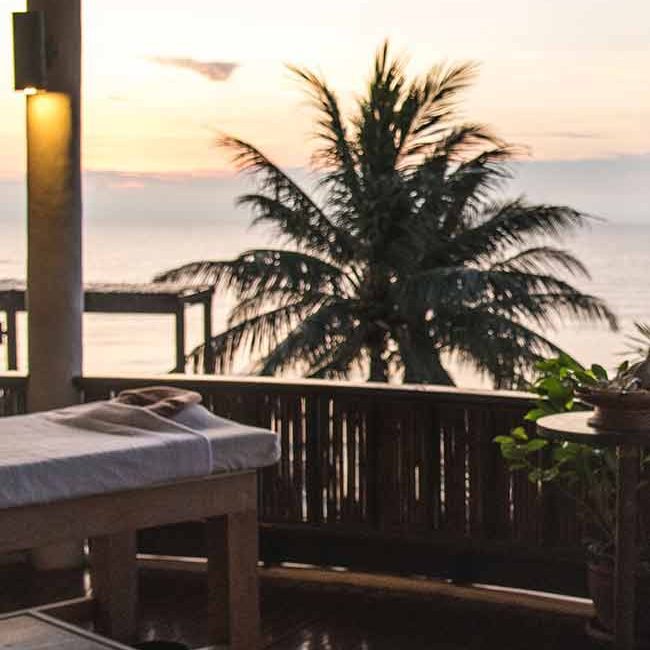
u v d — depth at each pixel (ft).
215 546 14.65
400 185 61.41
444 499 17.61
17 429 14.25
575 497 15.65
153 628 16.24
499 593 17.51
